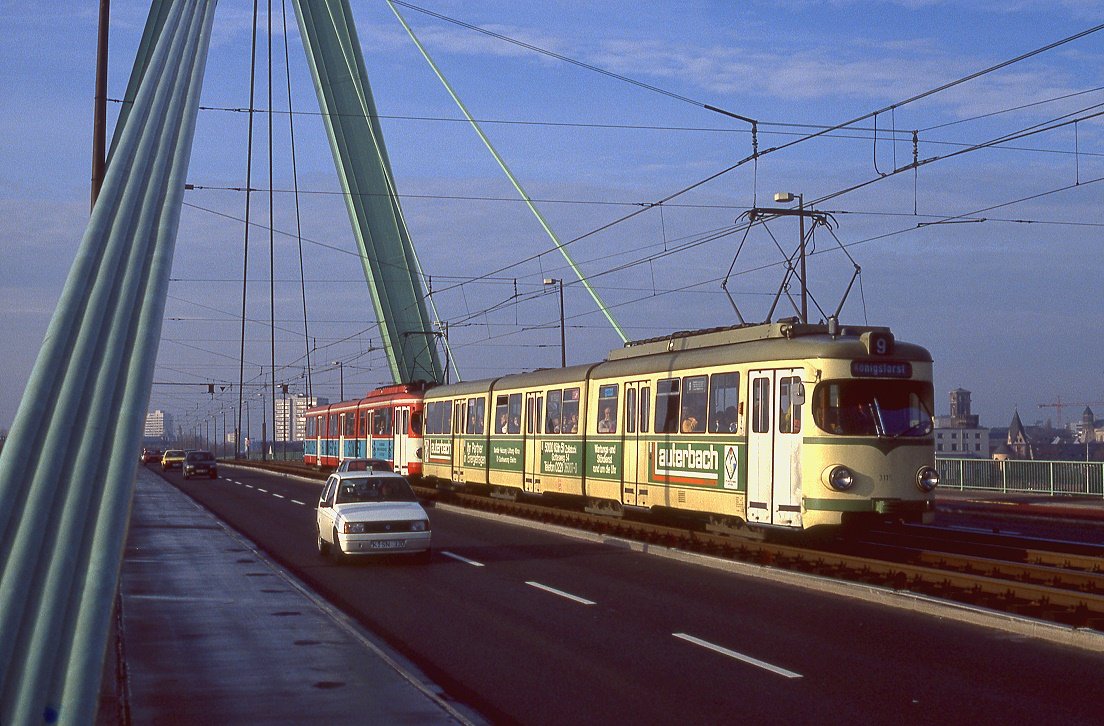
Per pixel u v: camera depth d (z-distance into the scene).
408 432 41.41
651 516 28.34
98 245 11.12
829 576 16.42
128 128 15.35
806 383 18.30
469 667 10.23
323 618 12.86
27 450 7.63
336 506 19.12
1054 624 11.26
